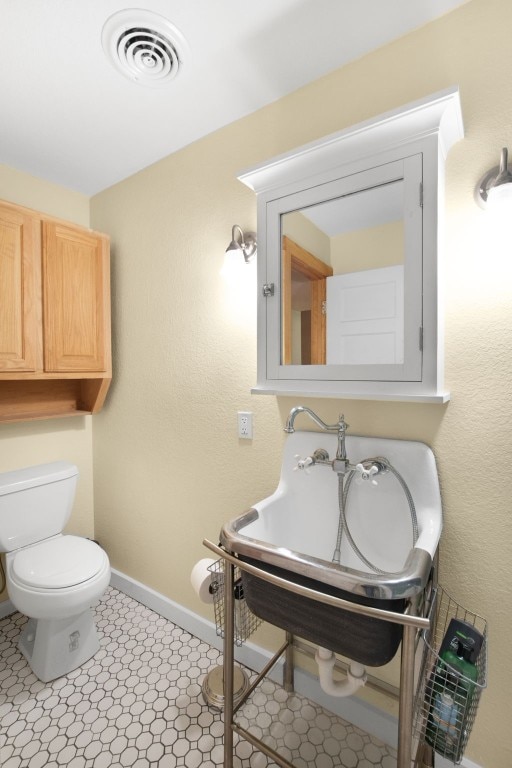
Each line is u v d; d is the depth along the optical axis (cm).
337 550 125
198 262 173
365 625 81
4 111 150
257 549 92
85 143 173
